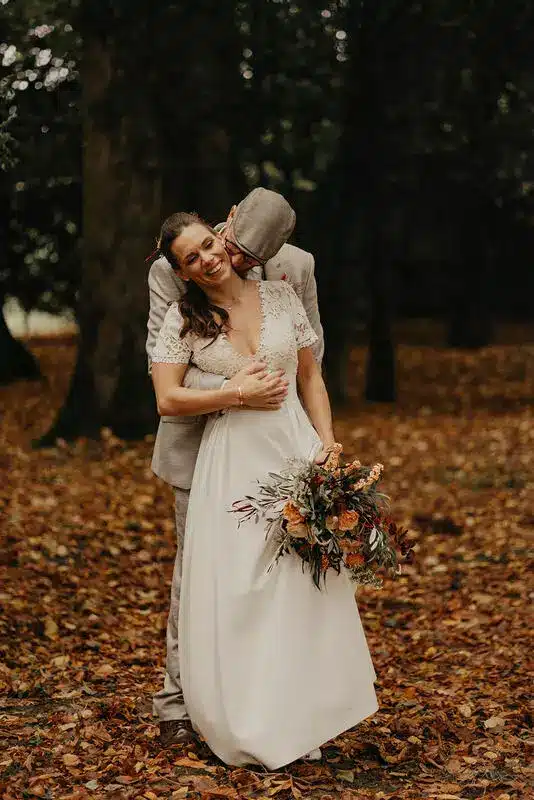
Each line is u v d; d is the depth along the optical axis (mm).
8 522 9227
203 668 4051
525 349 26562
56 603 7078
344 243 17203
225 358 4090
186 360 4148
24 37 12695
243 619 4004
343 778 4117
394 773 4207
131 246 13344
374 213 17984
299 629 4004
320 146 16703
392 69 16344
